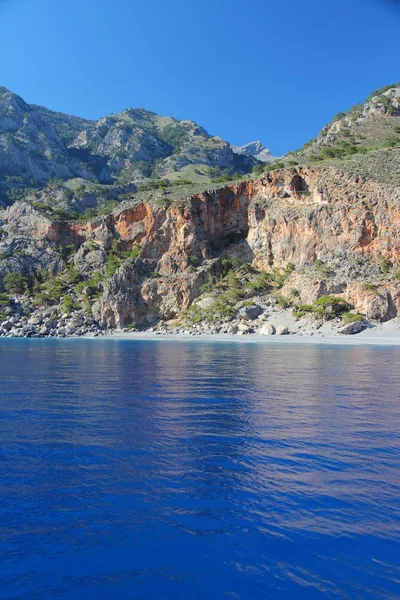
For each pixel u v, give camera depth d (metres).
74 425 15.12
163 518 8.79
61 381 25.70
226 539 8.10
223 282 108.88
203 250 114.69
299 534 8.24
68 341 78.19
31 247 132.25
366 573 7.17
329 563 7.42
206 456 12.04
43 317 108.44
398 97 176.00
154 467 11.25
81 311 109.62
